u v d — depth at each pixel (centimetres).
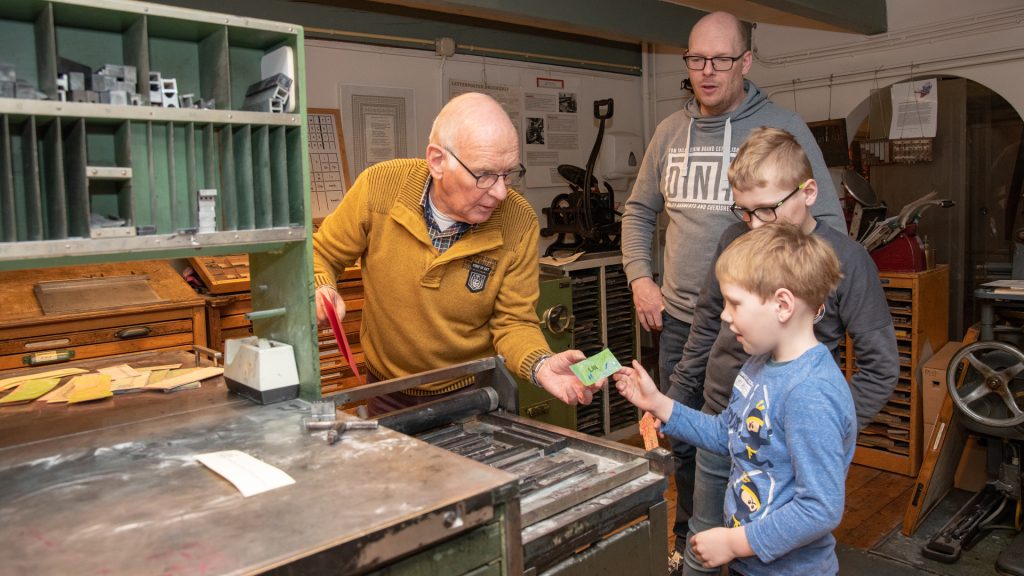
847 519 306
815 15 380
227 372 154
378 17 380
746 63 228
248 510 97
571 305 373
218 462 112
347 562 89
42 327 245
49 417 138
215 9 319
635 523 132
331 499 100
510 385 161
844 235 175
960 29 403
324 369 314
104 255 119
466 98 160
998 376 260
